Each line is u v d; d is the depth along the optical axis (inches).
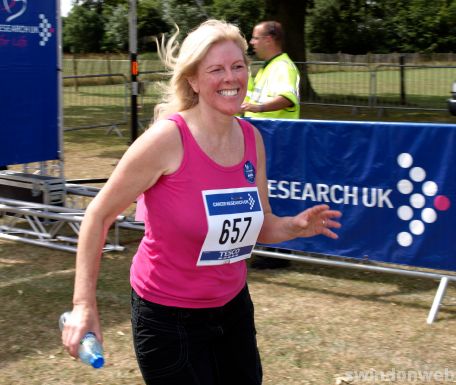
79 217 233.6
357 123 192.4
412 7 1644.9
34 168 341.7
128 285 203.8
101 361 78.5
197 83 89.4
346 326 173.8
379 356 157.0
